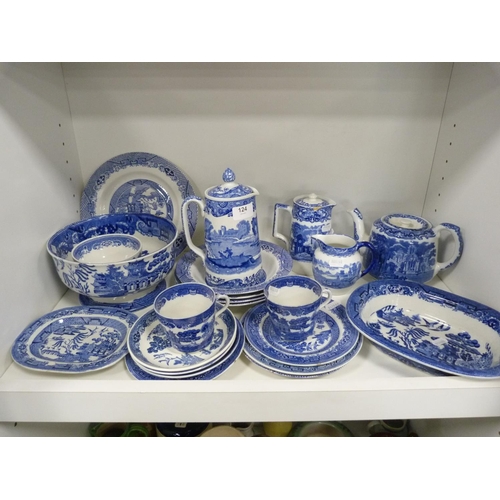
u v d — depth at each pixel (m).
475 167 0.72
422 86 0.82
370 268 0.78
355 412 0.60
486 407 0.59
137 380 0.59
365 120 0.85
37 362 0.61
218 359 0.61
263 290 0.71
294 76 0.81
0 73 0.60
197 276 0.80
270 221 0.94
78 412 0.59
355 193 0.92
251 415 0.60
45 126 0.73
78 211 0.86
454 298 0.72
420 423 0.89
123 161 0.86
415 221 0.81
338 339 0.66
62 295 0.79
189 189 0.87
